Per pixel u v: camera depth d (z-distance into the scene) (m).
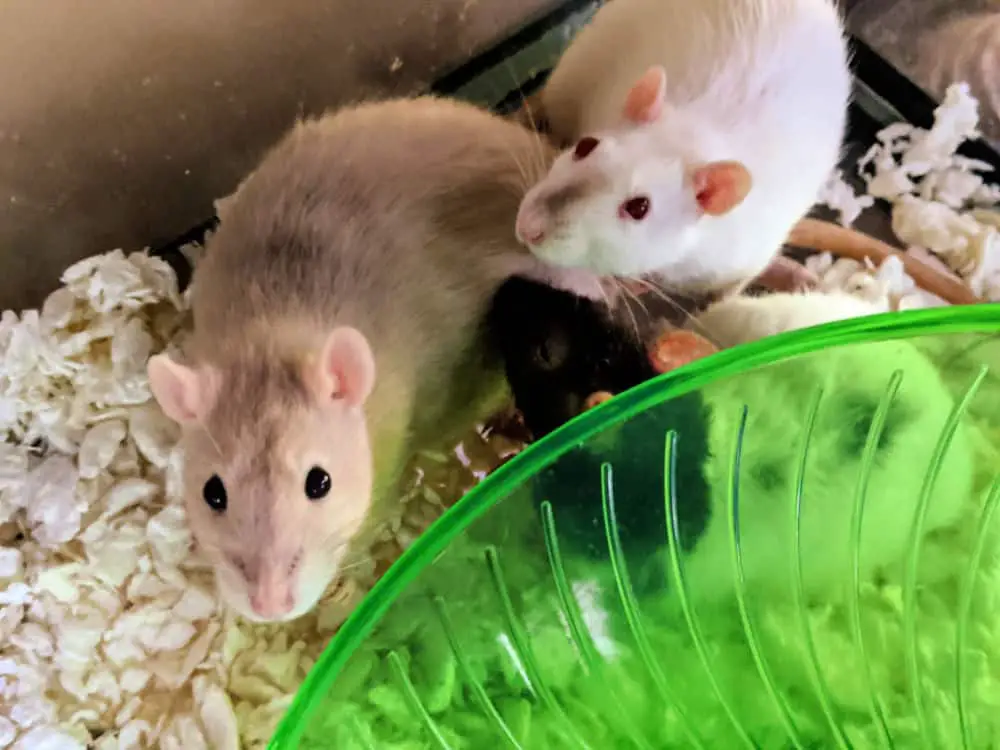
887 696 0.20
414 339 0.24
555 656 0.19
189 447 0.20
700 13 0.28
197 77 0.28
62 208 0.28
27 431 0.27
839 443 0.19
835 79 0.29
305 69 0.30
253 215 0.24
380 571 0.26
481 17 0.33
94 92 0.26
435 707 0.18
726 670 0.20
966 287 0.32
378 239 0.24
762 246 0.28
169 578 0.26
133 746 0.24
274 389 0.20
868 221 0.34
